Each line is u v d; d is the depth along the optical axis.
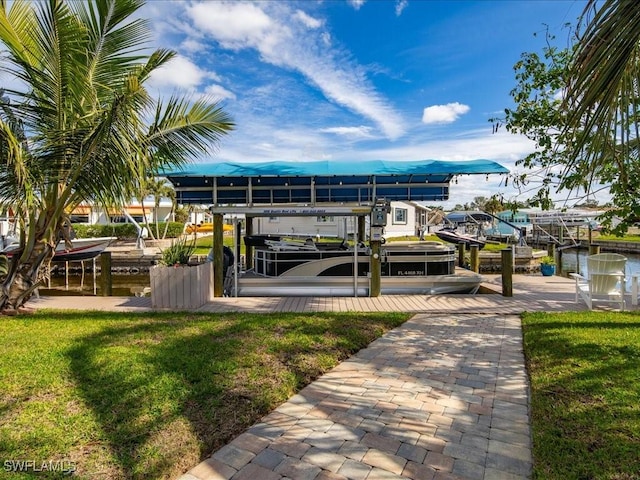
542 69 6.71
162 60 6.55
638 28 1.58
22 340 5.01
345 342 5.09
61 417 2.98
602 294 7.27
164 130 6.82
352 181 10.00
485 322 6.43
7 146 5.35
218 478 2.39
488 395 3.62
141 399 3.29
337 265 9.24
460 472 2.47
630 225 3.64
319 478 2.40
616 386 3.56
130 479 2.33
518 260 18.27
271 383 3.73
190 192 10.52
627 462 2.47
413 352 4.89
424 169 8.59
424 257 9.41
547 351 4.62
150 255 19.30
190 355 4.43
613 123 1.84
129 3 5.90
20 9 5.88
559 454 2.59
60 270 17.58
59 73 5.81
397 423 3.09
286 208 8.69
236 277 9.07
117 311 7.36
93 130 5.80
